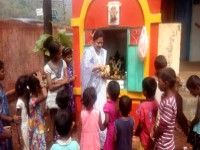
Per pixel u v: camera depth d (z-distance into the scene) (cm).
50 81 412
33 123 360
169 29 462
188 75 589
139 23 471
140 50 464
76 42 516
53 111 422
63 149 276
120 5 475
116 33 548
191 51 764
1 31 816
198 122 311
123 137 332
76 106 524
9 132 350
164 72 294
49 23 670
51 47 412
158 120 304
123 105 327
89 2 493
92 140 346
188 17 742
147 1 461
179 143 468
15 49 880
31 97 359
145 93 344
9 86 845
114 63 538
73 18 511
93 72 407
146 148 340
